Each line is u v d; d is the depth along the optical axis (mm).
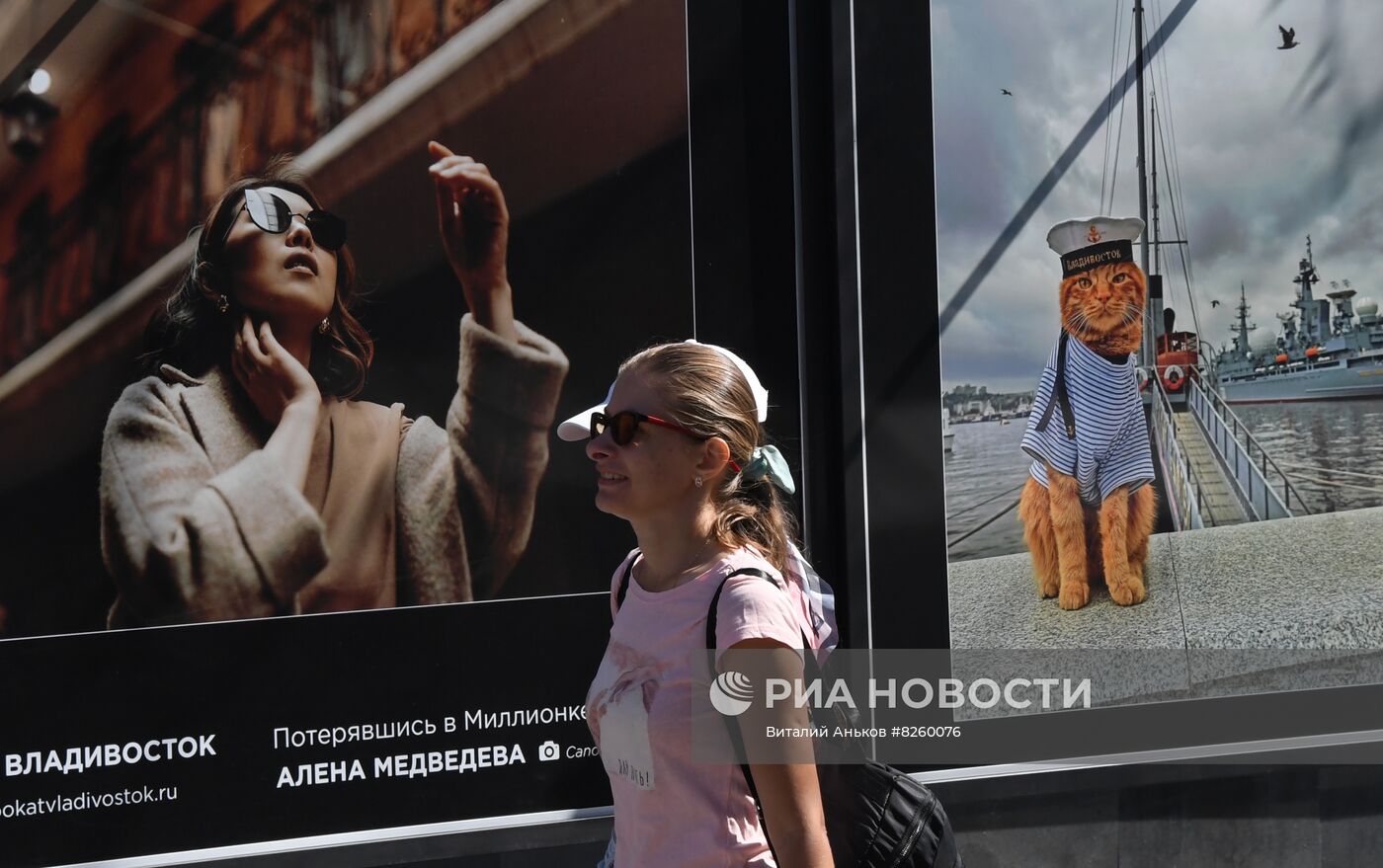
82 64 3168
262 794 3336
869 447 3799
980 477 3896
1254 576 4105
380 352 3424
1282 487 4121
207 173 3271
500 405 3510
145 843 3256
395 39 3400
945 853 1833
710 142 3650
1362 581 4164
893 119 3770
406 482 3445
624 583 2043
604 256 3572
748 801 1747
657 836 1768
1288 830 4062
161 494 3258
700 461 1858
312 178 3354
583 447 3576
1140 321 4012
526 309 3521
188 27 3244
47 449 3170
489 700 3508
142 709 3248
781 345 3756
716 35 3645
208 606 3293
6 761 3152
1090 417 3982
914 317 3816
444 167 3447
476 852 3453
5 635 3143
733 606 1707
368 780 3416
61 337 3174
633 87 3576
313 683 3375
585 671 3582
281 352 3344
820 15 3723
